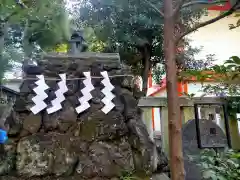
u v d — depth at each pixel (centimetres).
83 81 183
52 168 167
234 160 167
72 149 171
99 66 190
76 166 169
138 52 350
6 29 183
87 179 167
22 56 207
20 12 164
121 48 343
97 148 173
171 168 86
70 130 175
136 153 178
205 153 183
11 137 172
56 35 246
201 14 315
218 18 103
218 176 154
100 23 316
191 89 332
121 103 188
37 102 176
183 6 105
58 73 185
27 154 167
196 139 235
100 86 187
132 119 187
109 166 171
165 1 98
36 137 171
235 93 251
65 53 202
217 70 210
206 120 238
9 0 149
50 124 174
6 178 163
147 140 183
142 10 286
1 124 178
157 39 332
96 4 286
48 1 212
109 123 179
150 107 269
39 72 184
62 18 246
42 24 225
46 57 192
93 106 181
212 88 255
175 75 91
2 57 186
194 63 322
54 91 180
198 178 215
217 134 233
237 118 260
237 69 202
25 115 176
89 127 177
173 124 88
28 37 235
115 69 194
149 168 175
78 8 305
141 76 362
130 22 310
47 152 169
